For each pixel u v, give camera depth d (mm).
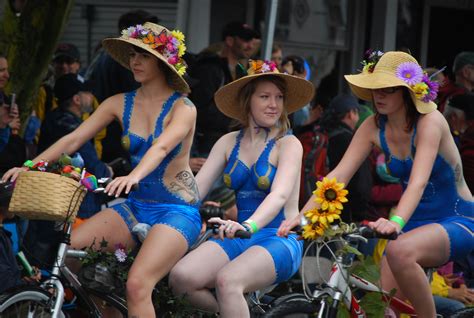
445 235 11500
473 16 28688
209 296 11258
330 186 10375
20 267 12680
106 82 17094
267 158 11633
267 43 16797
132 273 10703
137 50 11312
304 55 25641
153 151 10734
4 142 14305
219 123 16438
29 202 10055
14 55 15734
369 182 14961
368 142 12008
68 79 15969
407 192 11047
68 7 15891
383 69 11602
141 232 11219
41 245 13883
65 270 10711
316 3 25688
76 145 11516
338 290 10586
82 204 14508
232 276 10742
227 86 11852
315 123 17125
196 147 16547
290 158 11492
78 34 24203
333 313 10539
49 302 10344
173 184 11391
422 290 11344
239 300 10711
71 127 15930
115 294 11031
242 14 24047
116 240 11328
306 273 12578
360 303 11000
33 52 15797
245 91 11789
